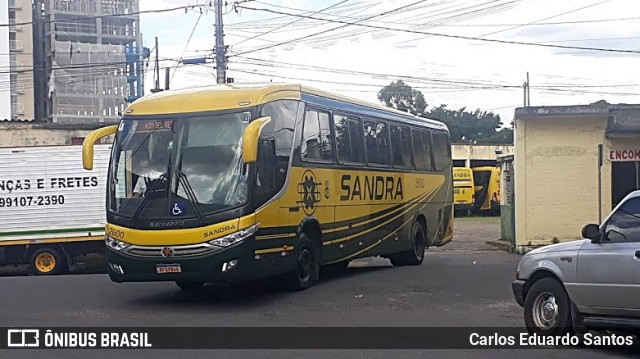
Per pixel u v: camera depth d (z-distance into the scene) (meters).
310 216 15.15
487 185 56.56
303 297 14.39
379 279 17.38
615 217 9.45
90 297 14.59
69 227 23.25
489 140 80.50
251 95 13.55
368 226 17.89
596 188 23.28
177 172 13.14
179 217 12.92
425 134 21.83
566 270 9.73
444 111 82.50
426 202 21.58
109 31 76.12
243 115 13.33
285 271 14.29
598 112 22.80
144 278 13.09
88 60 73.56
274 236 13.73
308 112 15.39
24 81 74.12
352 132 17.39
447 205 23.30
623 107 22.94
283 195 14.07
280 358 9.12
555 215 23.45
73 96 72.31
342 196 16.61
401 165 19.95
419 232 21.20
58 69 66.50
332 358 9.12
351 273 18.84
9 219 23.20
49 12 74.31
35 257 23.30
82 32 75.12
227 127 13.28
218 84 14.55
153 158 13.34
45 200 23.27
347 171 16.89
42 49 74.62
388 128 19.33
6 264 23.53
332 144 16.31
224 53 30.69
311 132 15.45
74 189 23.28
